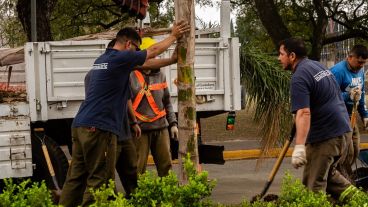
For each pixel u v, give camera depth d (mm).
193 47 5562
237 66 9492
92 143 6645
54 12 21016
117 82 6648
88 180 6738
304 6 22703
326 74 6688
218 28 9914
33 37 11359
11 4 18938
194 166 5188
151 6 21578
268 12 18734
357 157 8531
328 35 24078
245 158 14984
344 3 23312
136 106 7965
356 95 8227
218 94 9414
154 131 8102
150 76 8094
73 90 8648
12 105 8328
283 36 18719
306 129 6359
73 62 8648
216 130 18844
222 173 12422
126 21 20188
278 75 10375
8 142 8297
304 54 6680
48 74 8508
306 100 6434
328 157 6680
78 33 21656
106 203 4523
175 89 9148
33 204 4289
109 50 6727
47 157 8477
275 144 10516
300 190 5129
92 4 20875
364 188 8516
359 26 23297
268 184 6656
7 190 4387
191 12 5539
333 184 6973
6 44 20062
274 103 10406
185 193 4598
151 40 8930
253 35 23719
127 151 7676
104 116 6648
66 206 6973
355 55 8141
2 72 10828
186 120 5512
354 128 8352
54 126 8914
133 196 4793
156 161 8227
